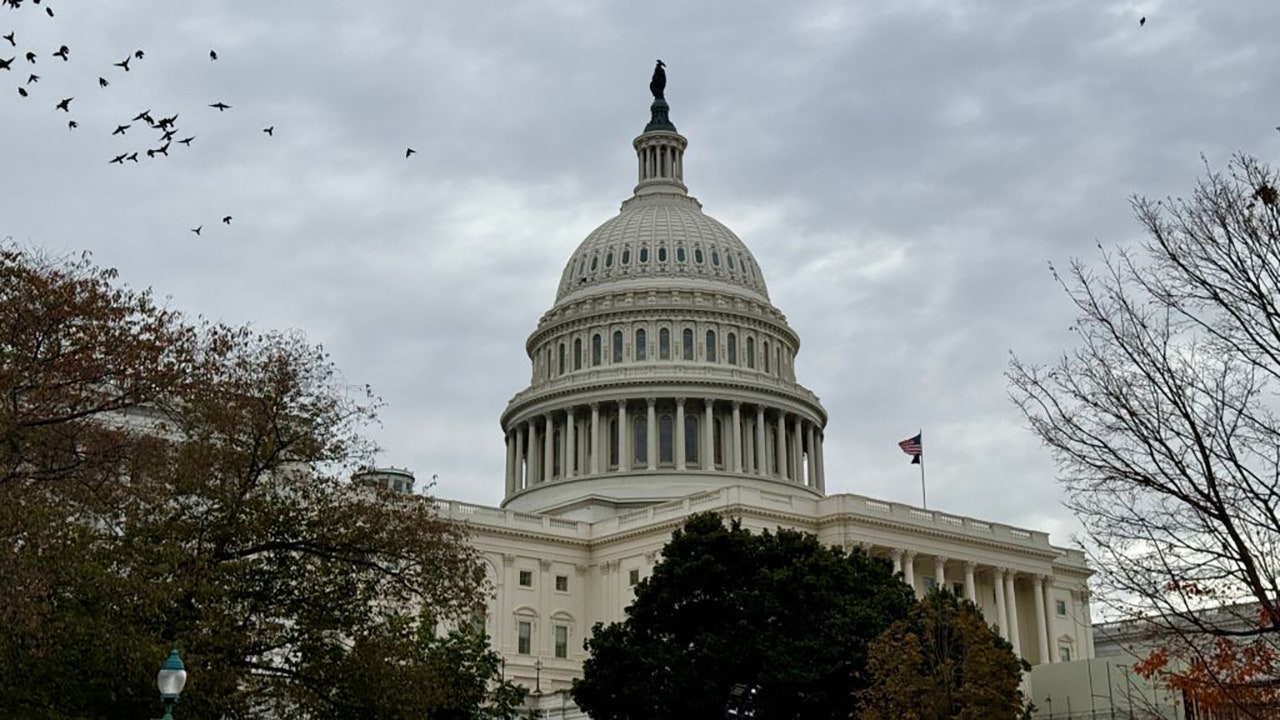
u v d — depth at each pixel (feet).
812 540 243.81
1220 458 85.92
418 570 166.81
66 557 132.36
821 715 220.02
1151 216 109.40
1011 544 414.62
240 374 161.17
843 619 224.53
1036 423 101.76
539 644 396.78
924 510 402.93
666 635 233.96
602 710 229.04
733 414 482.69
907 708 205.46
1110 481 88.02
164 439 155.84
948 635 218.59
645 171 572.51
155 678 135.13
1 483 129.80
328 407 164.96
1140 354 88.58
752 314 511.40
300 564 159.12
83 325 145.18
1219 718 91.30
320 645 155.84
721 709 216.13
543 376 518.37
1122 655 323.98
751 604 223.30
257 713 159.53
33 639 129.49
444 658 196.24
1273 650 85.35
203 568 144.87
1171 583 85.40
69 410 144.77
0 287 142.51
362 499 164.76
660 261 521.24
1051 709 302.66
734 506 374.84
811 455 508.94
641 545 399.44
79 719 136.05
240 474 155.22
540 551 407.23
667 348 499.92
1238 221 86.33
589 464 481.05
